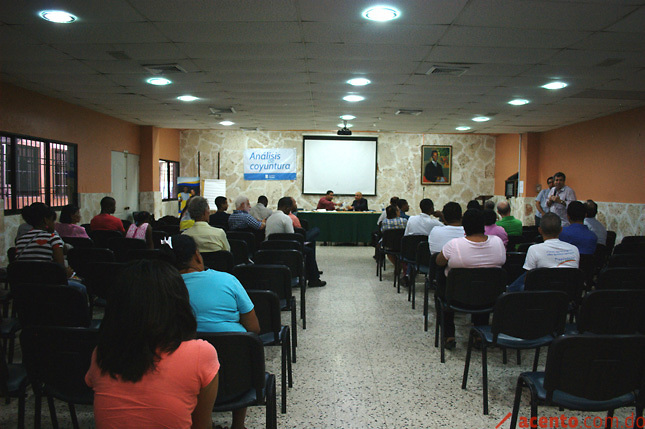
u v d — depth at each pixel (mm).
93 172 8625
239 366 1849
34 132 6805
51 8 3527
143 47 4555
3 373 2039
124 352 1082
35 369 1873
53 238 3727
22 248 3689
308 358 3523
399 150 12977
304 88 6430
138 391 1105
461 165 13062
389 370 3303
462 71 5332
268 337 2711
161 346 1118
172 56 4875
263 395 1897
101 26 3943
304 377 3172
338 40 4281
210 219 6504
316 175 12953
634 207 7551
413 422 2566
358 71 5430
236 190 12992
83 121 8242
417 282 6398
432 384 3072
